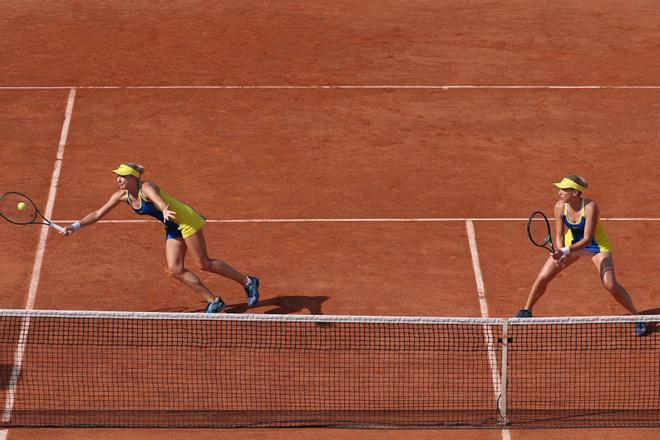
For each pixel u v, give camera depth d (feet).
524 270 136.05
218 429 105.60
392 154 169.58
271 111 186.09
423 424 106.32
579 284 132.36
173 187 158.40
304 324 122.93
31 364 114.93
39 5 244.22
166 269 124.77
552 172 163.43
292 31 227.40
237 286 132.77
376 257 139.33
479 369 114.93
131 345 118.52
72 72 203.31
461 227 146.92
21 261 137.49
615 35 224.94
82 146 171.94
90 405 108.78
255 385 112.27
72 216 149.69
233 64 208.13
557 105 188.75
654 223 147.84
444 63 208.85
